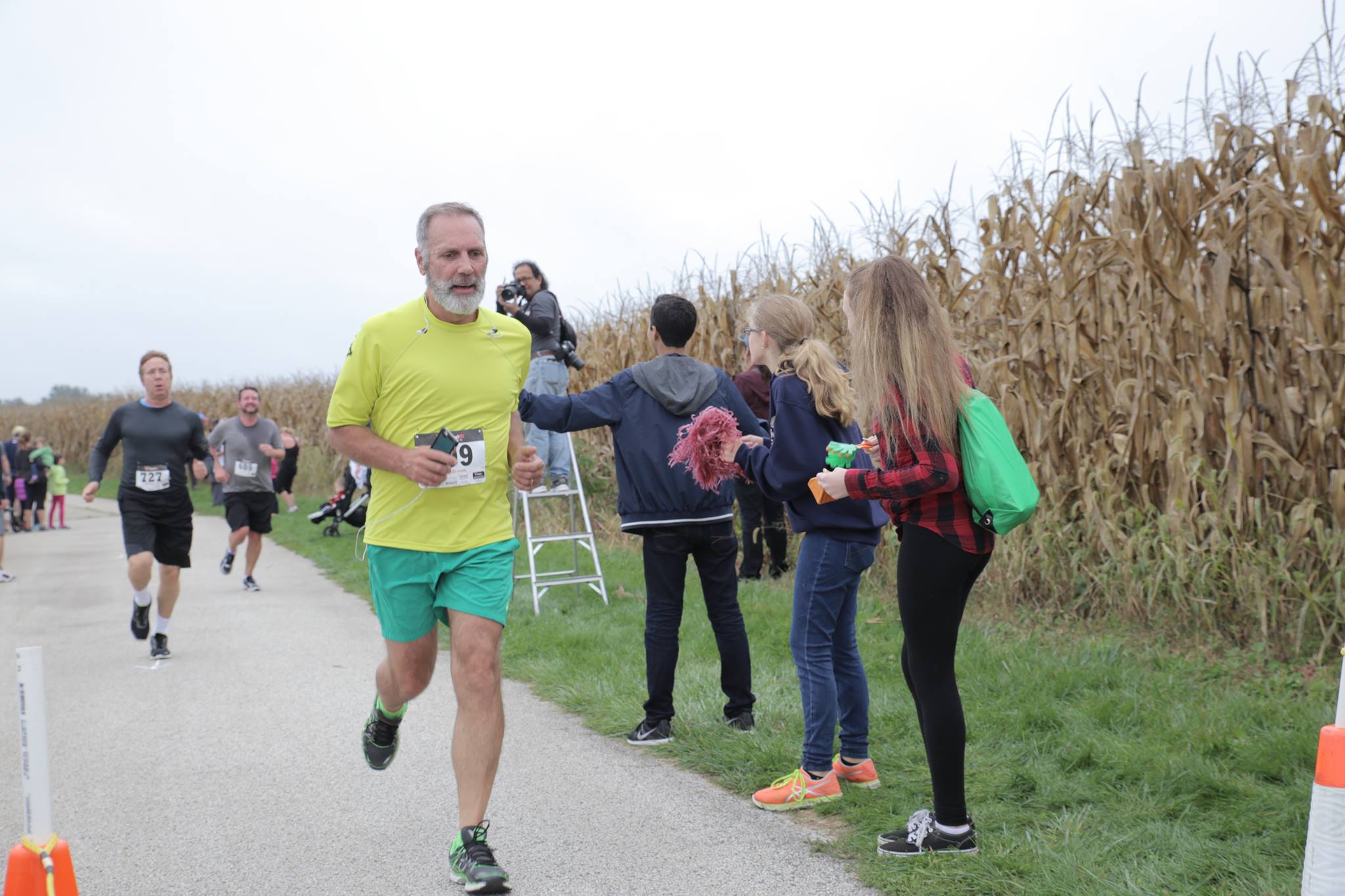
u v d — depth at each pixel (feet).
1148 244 17.48
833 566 11.73
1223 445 17.65
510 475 11.50
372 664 20.72
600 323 44.57
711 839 10.99
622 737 15.03
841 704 12.26
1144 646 17.24
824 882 9.80
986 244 22.20
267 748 14.84
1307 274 16.15
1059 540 19.45
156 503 21.67
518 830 11.41
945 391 9.61
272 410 86.33
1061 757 12.62
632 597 25.88
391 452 10.19
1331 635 15.74
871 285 10.02
